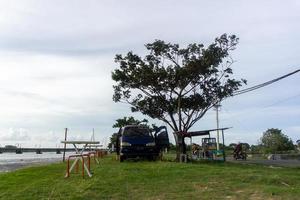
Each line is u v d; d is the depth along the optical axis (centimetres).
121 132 2856
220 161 2956
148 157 2773
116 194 1256
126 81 3045
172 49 2948
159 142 2844
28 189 1377
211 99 3047
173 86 2975
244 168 1988
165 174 1636
